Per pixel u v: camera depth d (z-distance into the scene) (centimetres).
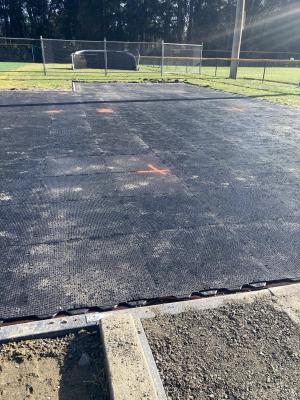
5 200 397
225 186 454
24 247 308
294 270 288
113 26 4550
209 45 4791
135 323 224
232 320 229
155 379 188
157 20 4691
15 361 201
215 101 1131
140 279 271
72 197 409
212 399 180
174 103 1082
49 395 183
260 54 3794
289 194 434
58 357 204
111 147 611
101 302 246
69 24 4494
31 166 507
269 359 202
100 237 326
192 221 361
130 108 985
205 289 262
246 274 281
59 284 263
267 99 1188
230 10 4675
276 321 228
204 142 656
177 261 294
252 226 354
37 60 3100
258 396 181
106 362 192
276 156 582
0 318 230
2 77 1719
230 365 198
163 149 606
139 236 330
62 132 703
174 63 2661
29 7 4425
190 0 4716
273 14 4759
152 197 415
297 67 3819
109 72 2148
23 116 845
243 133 728
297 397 181
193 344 210
